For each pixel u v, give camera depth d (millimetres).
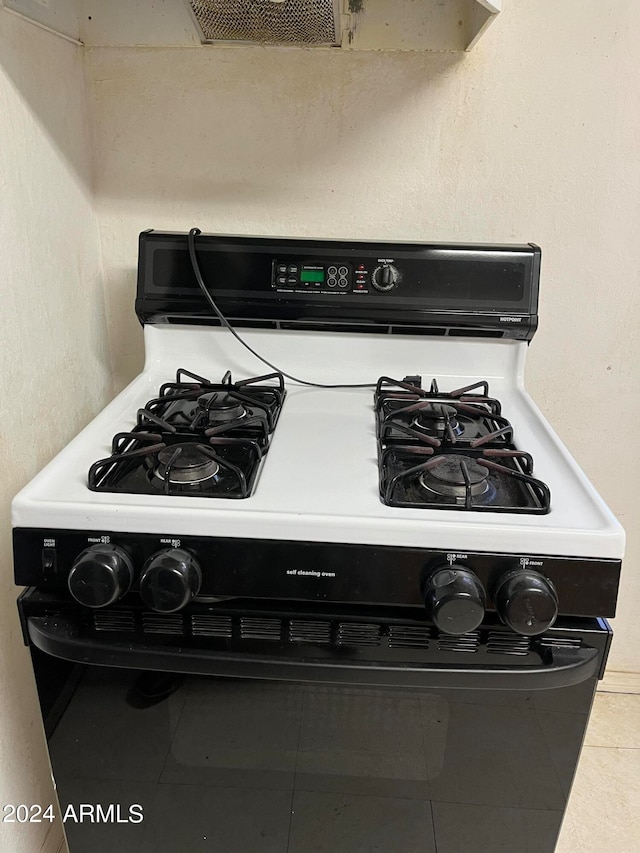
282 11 891
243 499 725
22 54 886
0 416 856
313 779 822
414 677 709
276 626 723
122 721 795
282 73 1092
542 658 718
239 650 728
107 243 1202
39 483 747
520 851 850
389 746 792
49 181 985
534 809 818
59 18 985
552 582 683
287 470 803
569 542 672
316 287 1058
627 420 1311
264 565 695
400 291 1052
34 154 935
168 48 1082
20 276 901
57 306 1024
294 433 917
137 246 1201
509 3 1038
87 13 1055
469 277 1050
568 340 1253
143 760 820
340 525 682
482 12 922
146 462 829
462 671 703
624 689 1588
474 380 1113
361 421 968
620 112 1096
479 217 1172
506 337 1094
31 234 931
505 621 665
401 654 725
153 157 1148
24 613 747
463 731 773
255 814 854
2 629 908
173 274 1069
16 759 981
